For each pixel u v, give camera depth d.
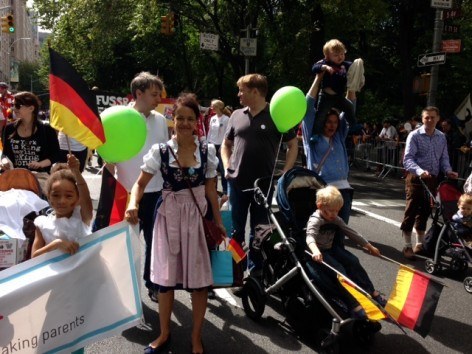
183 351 3.48
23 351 2.66
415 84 12.39
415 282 3.64
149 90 3.96
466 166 11.92
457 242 5.41
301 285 3.77
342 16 20.25
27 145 4.50
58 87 2.89
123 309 2.95
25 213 3.32
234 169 4.55
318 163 5.25
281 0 19.97
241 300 4.45
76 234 2.94
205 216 3.33
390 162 15.30
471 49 23.64
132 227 3.02
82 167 7.08
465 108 13.22
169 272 3.21
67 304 2.77
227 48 21.94
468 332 4.00
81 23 23.56
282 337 3.76
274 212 4.13
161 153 3.22
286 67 20.20
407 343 3.77
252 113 4.50
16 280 2.62
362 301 3.57
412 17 22.38
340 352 3.59
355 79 5.12
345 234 3.92
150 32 24.05
